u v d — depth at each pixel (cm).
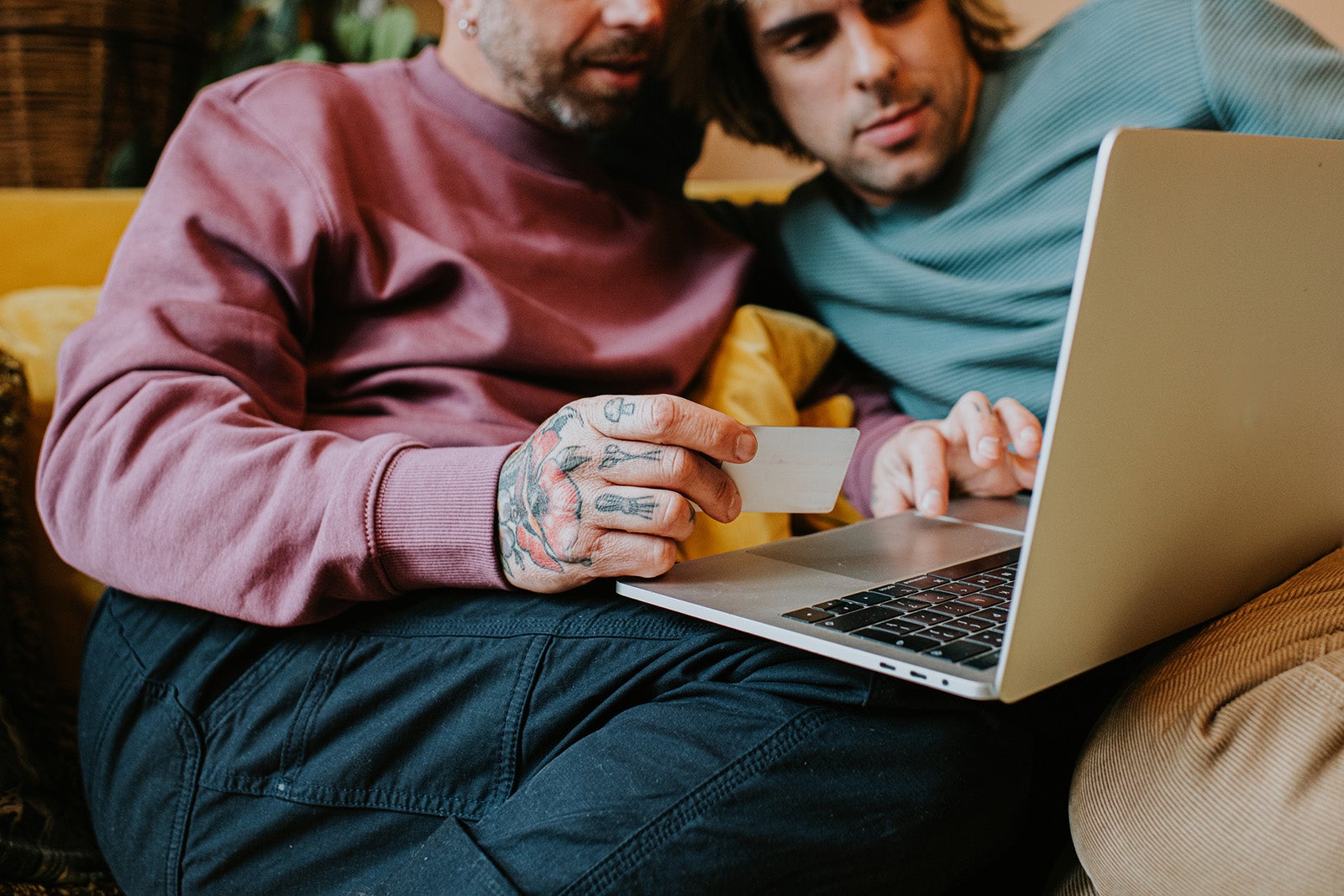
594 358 101
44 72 171
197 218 89
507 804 63
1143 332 54
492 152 106
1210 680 62
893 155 114
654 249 117
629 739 62
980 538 86
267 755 72
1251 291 60
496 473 70
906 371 121
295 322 94
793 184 167
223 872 73
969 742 63
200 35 188
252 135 96
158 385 77
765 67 119
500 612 72
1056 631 55
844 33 110
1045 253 110
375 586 72
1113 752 63
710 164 197
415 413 94
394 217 98
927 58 111
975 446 91
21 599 95
